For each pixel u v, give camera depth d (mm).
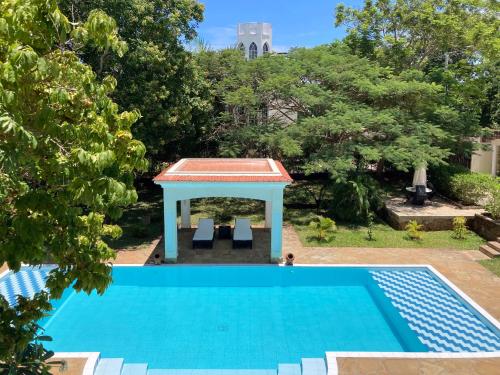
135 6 17547
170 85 20359
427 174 24797
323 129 20672
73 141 4645
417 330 10844
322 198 23953
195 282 14258
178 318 11727
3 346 4621
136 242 17500
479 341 10281
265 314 12008
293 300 12906
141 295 13117
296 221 20656
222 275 14461
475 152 27391
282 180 14367
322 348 10312
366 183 20719
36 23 4262
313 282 14320
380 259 15516
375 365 8547
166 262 15109
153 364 9539
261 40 64375
